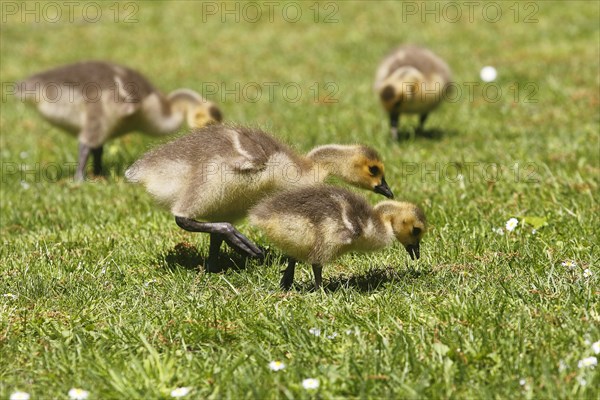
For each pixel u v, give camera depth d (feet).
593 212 42.22
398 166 55.67
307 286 34.76
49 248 41.22
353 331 28.76
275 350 28.12
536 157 55.42
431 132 66.59
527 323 28.27
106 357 27.94
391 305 30.89
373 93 83.71
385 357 26.53
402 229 34.86
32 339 29.86
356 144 40.65
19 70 105.60
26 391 26.32
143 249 40.42
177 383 26.18
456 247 37.40
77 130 59.26
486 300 30.45
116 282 35.81
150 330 29.96
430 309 30.48
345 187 36.09
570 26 107.86
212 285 35.01
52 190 54.34
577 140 59.06
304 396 24.89
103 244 41.37
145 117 60.70
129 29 126.72
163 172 37.70
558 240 38.29
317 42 113.50
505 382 24.89
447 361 25.91
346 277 35.53
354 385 25.38
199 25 126.93
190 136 38.52
